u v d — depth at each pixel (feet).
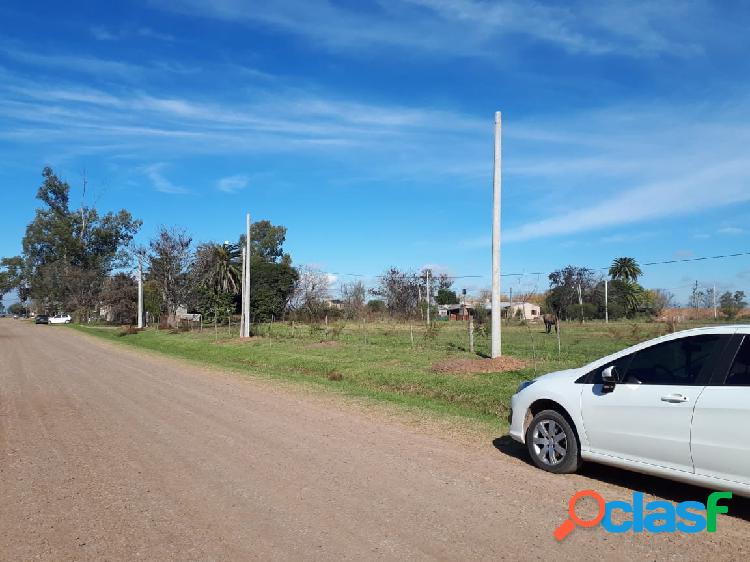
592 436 20.99
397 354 71.41
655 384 19.53
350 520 17.53
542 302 239.50
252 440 28.30
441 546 15.61
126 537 16.52
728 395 17.51
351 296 218.59
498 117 58.95
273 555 15.17
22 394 44.62
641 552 15.17
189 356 91.09
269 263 207.21
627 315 214.48
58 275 268.21
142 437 29.25
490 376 49.83
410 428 31.17
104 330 192.44
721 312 177.99
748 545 15.61
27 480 22.09
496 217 58.34
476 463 23.97
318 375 60.54
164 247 174.81
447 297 300.40
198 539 16.28
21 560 15.14
